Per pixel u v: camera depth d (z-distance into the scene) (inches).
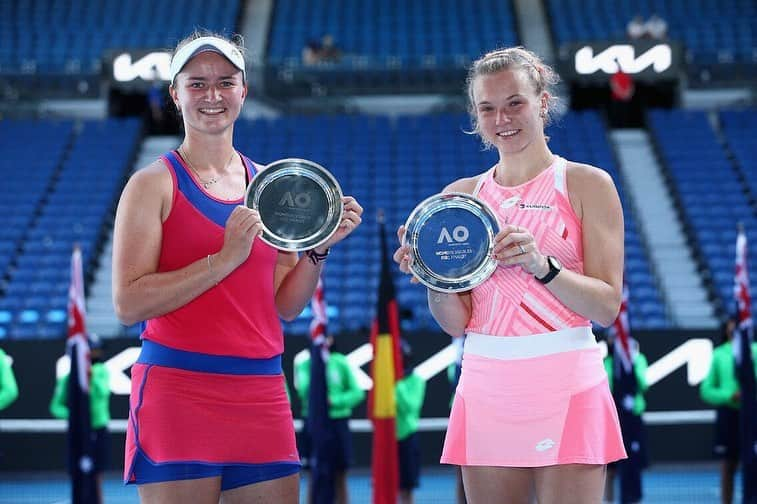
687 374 327.6
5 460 330.6
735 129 582.9
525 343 106.7
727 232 489.7
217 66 109.4
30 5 721.0
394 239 480.7
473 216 108.8
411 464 261.6
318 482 257.4
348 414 275.9
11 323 422.9
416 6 723.4
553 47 668.7
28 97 630.5
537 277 102.3
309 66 636.1
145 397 104.9
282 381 111.9
